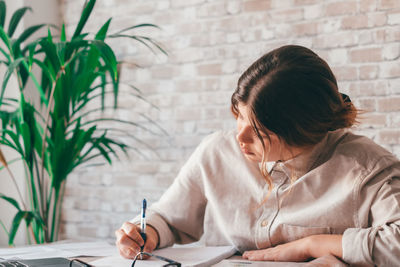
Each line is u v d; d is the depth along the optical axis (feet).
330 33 6.54
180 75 7.63
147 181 7.91
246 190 3.76
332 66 6.53
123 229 3.52
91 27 8.42
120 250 3.34
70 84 6.79
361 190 3.25
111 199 8.23
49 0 8.52
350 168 3.33
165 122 7.77
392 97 6.18
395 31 6.15
